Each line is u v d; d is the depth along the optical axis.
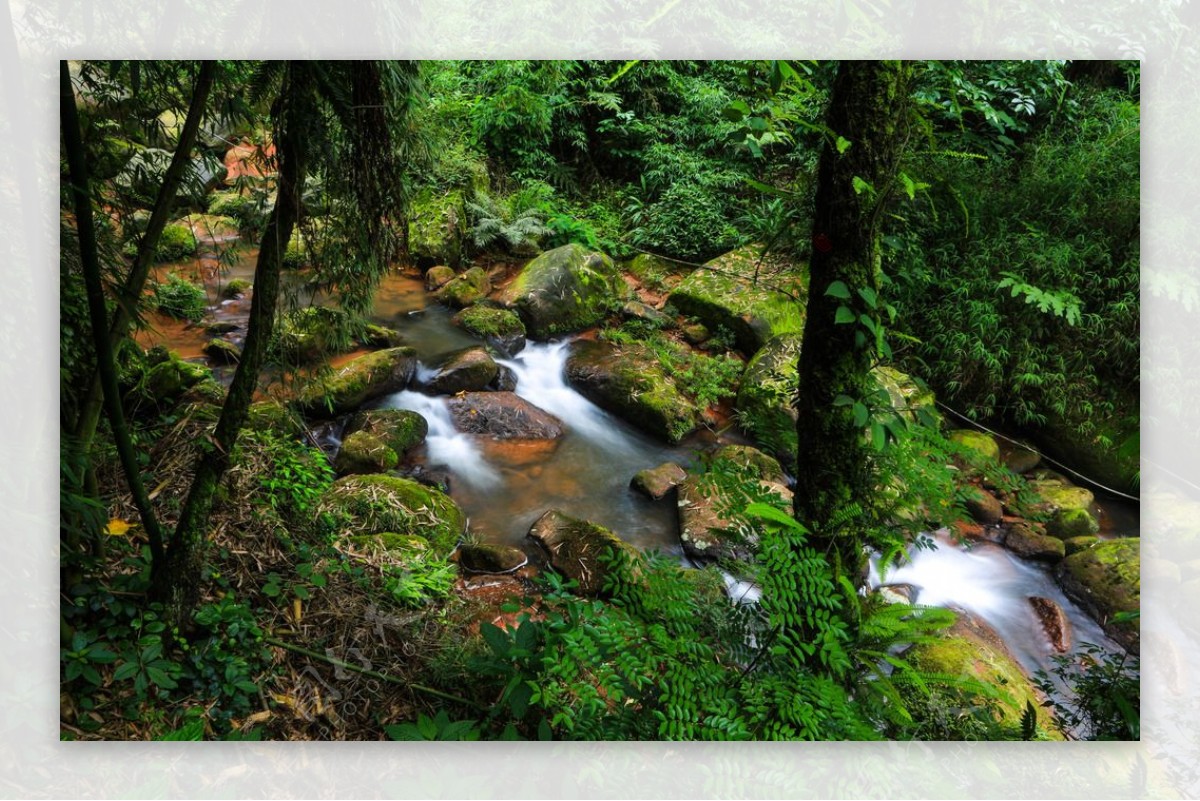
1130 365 4.74
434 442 4.15
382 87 2.12
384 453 3.75
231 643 2.24
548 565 3.28
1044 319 4.88
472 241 6.50
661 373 5.01
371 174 2.16
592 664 1.94
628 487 4.05
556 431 4.48
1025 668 3.13
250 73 2.14
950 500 2.57
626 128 7.16
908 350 5.09
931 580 3.62
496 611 2.88
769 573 2.01
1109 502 4.51
